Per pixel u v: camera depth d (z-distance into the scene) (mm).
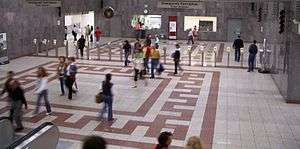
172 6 16672
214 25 38406
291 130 13000
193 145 6039
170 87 18734
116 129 12766
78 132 12406
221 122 13688
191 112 14812
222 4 37781
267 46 24344
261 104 16156
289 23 16438
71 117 13891
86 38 35656
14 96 12133
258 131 12852
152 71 20656
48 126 9422
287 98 16406
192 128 13000
